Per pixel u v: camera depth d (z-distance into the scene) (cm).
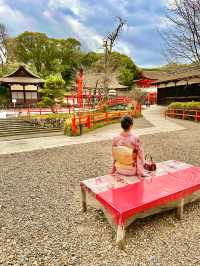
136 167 349
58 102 2928
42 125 1644
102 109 2084
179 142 897
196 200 399
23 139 1162
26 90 3594
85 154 759
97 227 323
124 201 278
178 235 301
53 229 320
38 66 5791
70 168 607
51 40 5881
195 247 277
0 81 3403
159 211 329
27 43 5703
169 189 310
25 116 1870
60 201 409
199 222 332
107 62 2391
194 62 880
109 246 280
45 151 827
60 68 5553
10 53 5428
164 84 3094
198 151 744
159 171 379
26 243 289
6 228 324
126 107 2488
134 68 5988
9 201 413
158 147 820
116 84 4206
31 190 464
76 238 298
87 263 252
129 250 272
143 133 1154
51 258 261
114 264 250
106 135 1183
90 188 318
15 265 251
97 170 586
